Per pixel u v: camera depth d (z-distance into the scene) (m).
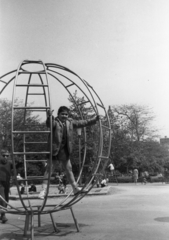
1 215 8.39
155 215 9.23
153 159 49.16
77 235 6.54
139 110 49.72
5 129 25.45
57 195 15.67
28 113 24.67
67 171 6.60
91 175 6.53
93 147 27.34
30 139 21.83
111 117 45.41
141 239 6.09
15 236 6.62
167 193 17.52
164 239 6.09
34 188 19.50
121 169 51.03
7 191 8.49
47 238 6.28
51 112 5.63
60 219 8.87
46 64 6.59
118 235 6.48
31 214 5.94
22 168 30.28
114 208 10.99
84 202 13.24
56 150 6.40
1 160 8.58
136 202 12.84
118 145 45.31
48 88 5.75
